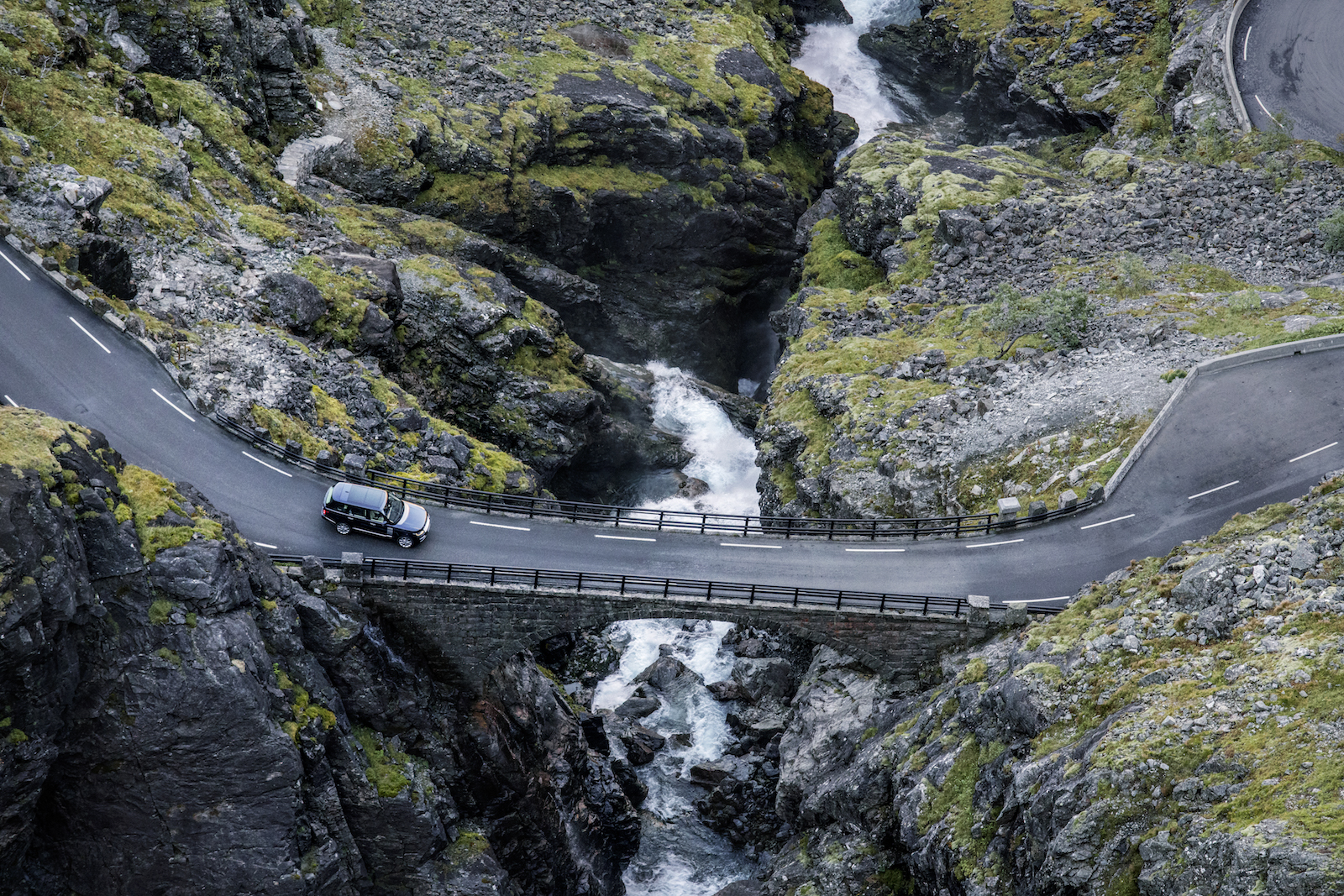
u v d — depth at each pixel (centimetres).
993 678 4572
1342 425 5809
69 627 3891
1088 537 5419
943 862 4256
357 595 4794
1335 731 3347
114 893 4256
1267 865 3016
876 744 5044
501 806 5425
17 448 3869
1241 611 4034
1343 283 7000
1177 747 3572
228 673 4097
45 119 6259
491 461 6488
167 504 4234
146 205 6316
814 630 5069
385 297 7038
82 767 4075
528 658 6141
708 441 9219
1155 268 7569
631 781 6475
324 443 5581
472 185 9138
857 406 6956
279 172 7944
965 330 7538
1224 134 8762
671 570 5228
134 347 5444
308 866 4394
